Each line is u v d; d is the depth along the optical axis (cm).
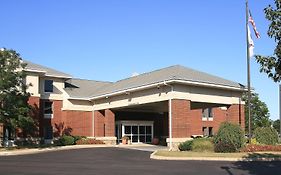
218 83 3381
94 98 4328
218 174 1686
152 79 3559
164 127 4778
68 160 2472
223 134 2780
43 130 4272
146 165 2103
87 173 1748
